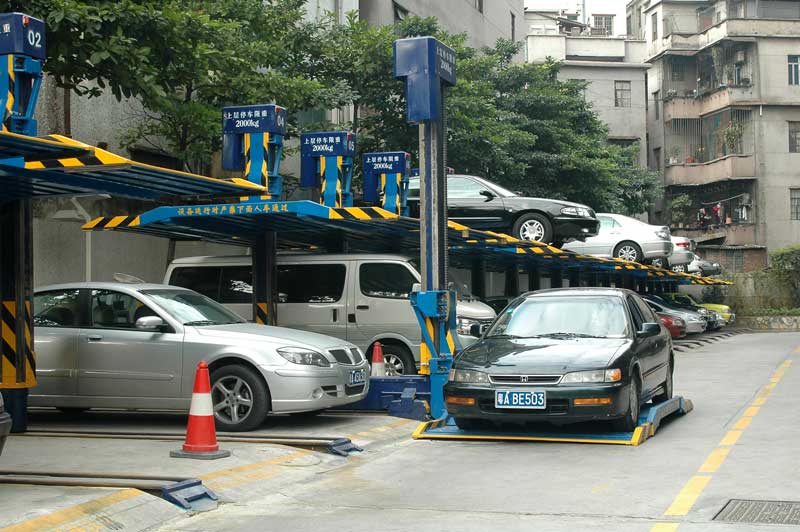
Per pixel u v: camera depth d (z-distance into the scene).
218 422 10.90
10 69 8.67
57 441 9.97
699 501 7.18
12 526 6.12
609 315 11.67
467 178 21.92
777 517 6.56
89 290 11.63
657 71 59.28
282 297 15.57
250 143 14.14
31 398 11.43
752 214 54.34
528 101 34.78
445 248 12.15
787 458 9.00
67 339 11.38
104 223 14.05
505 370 10.41
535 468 8.83
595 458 9.29
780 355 24.67
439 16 36.97
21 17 8.66
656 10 59.81
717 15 57.78
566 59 60.12
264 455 9.16
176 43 13.38
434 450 10.09
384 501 7.50
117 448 9.48
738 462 8.86
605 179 34.84
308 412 12.55
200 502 7.33
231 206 13.00
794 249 47.81
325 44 23.67
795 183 54.31
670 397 13.21
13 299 10.46
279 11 21.62
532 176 33.28
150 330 11.20
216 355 10.90
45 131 16.94
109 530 6.48
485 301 20.31
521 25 49.78
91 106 18.33
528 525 6.50
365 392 11.91
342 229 14.80
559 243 22.20
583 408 10.11
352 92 22.81
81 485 7.44
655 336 12.34
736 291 47.66
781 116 54.47
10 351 10.48
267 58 18.56
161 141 20.11
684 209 56.84
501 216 21.45
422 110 11.78
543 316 11.85
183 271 16.17
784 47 54.69
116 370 11.20
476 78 28.44
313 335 11.62
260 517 6.97
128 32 12.82
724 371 19.89
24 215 10.52
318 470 8.93
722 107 55.06
